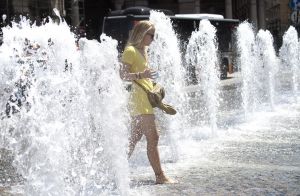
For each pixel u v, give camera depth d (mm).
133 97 9078
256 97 21766
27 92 7602
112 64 8789
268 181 9180
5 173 10344
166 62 12859
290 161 10805
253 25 70500
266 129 15133
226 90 29516
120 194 8539
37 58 7793
